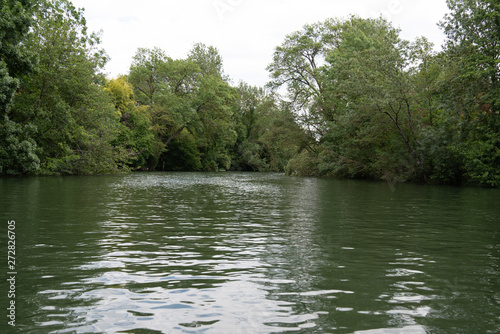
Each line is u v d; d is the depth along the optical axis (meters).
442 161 31.33
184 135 68.19
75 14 37.00
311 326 3.99
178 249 7.30
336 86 41.47
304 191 22.41
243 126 81.38
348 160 39.81
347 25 46.47
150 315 4.22
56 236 8.33
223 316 4.21
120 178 34.22
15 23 25.70
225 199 16.98
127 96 56.69
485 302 4.72
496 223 10.71
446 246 7.76
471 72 27.27
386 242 8.09
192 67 64.94
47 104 35.97
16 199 15.35
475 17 27.52
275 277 5.62
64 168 37.34
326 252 7.17
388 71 32.84
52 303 4.54
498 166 28.14
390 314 4.33
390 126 35.16
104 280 5.39
